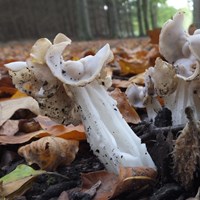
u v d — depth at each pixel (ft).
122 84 0.76
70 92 0.37
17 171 0.40
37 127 0.55
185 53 0.43
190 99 0.42
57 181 0.41
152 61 0.96
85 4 6.03
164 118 0.46
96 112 0.37
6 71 1.05
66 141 0.45
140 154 0.38
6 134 0.54
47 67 0.36
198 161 0.34
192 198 0.33
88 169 0.43
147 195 0.36
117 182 0.35
